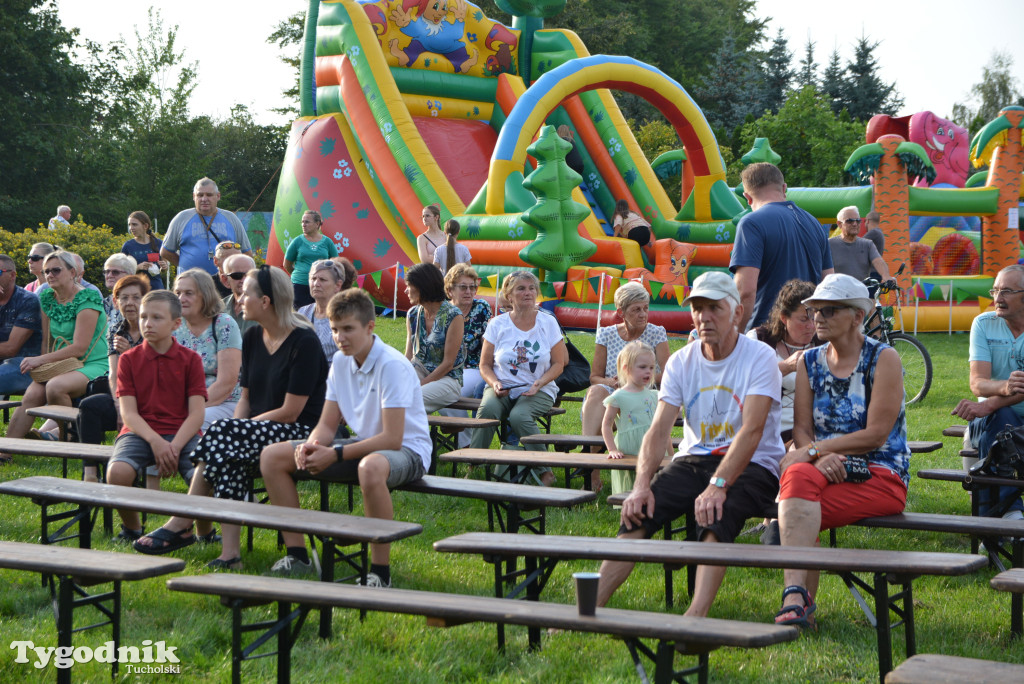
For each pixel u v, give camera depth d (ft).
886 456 14.29
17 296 25.34
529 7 61.21
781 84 171.42
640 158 57.98
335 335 15.88
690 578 15.19
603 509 20.76
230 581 11.32
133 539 17.87
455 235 40.93
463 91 60.44
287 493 15.90
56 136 123.65
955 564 10.71
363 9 57.00
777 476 14.44
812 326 17.65
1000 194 54.60
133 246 37.58
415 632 13.30
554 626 10.05
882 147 52.19
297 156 58.34
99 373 24.52
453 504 21.07
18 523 18.58
